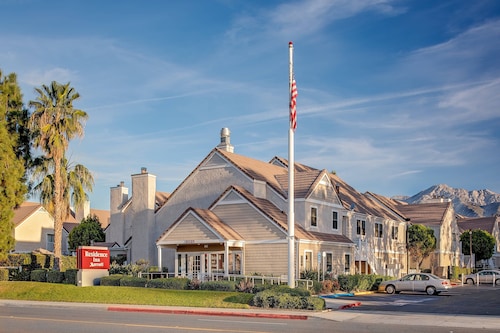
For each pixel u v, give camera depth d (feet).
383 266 179.93
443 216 221.25
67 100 142.10
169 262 147.95
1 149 124.36
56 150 136.67
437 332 59.26
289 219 94.63
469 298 112.68
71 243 188.24
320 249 135.85
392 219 192.65
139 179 155.94
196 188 148.87
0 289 109.60
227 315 79.30
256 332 57.67
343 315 76.89
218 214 134.21
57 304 94.22
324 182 145.59
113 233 171.42
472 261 243.60
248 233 129.49
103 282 116.26
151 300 93.50
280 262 124.88
